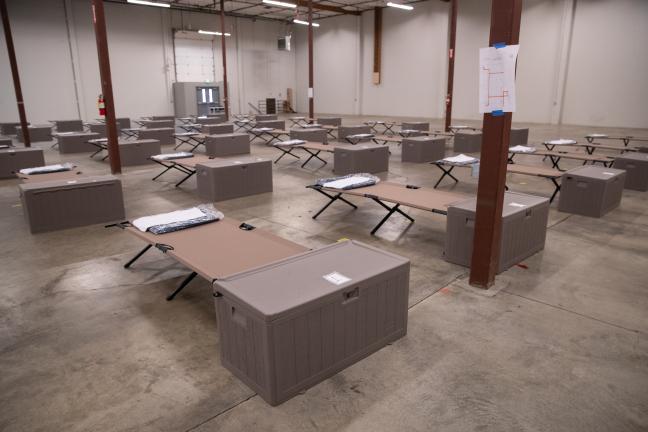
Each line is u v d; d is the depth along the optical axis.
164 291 3.20
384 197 4.20
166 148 11.52
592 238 4.25
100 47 7.21
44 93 17.31
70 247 4.13
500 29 2.73
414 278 3.36
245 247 2.87
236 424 1.89
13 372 2.28
